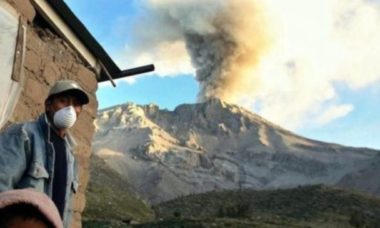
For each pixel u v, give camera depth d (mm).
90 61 7672
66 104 3432
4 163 3008
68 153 3490
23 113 5949
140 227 57562
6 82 5445
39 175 3148
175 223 58375
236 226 57781
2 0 5383
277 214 92125
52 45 6648
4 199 1447
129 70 8258
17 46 5609
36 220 1441
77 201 7156
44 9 6258
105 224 56625
